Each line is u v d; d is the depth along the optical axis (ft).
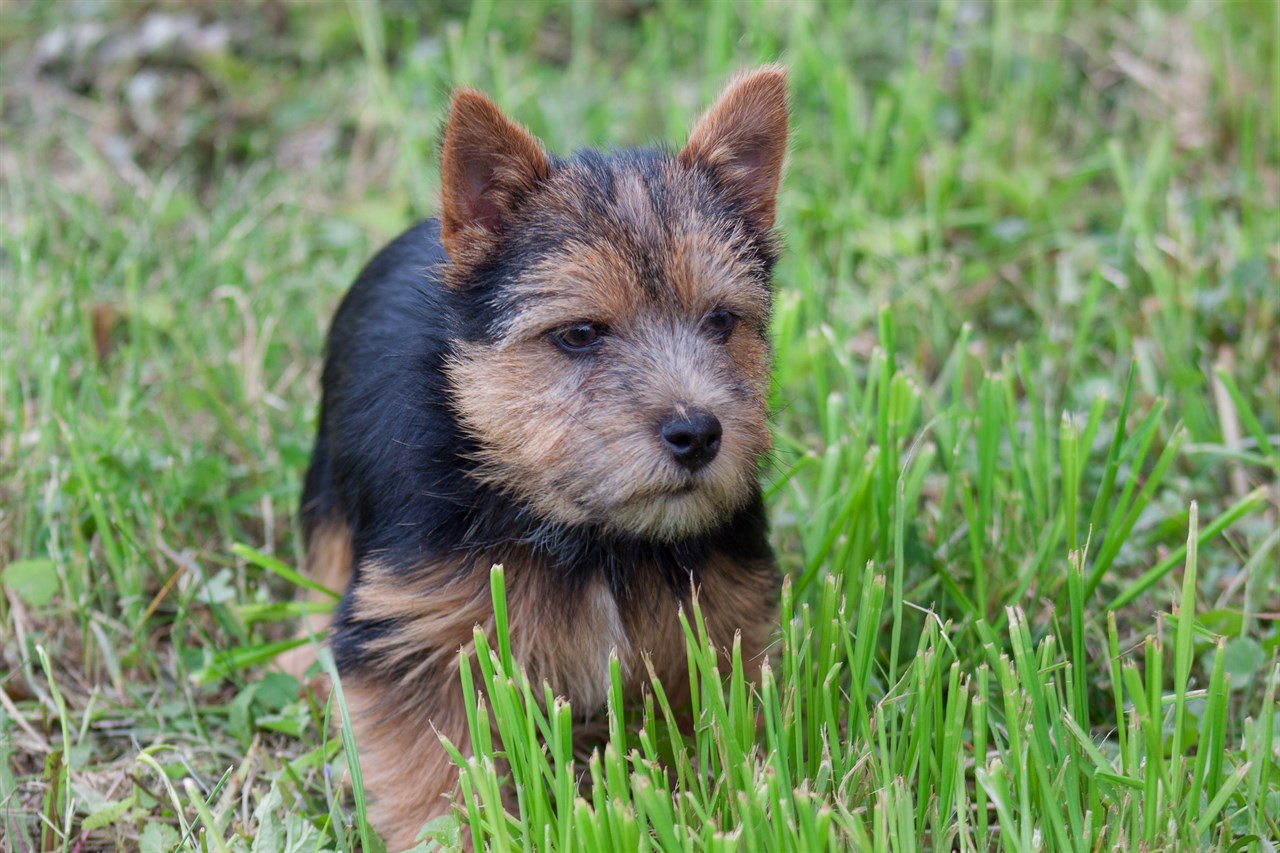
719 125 14.38
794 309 19.60
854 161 25.57
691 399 12.58
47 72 28.81
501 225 13.58
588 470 12.71
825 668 13.35
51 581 16.72
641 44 30.35
